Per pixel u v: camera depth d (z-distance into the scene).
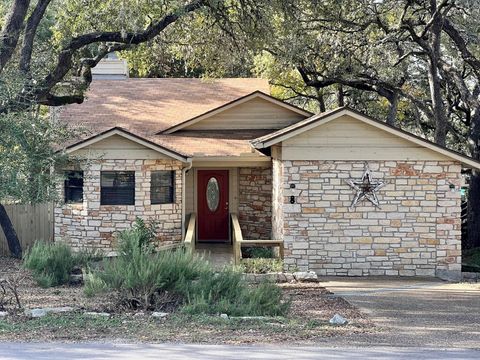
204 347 10.36
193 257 15.79
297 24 22.16
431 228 20.98
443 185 20.95
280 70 29.33
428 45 24.28
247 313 13.44
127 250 15.62
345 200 20.91
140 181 22.59
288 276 19.80
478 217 28.34
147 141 22.45
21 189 13.37
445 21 24.34
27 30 18.34
